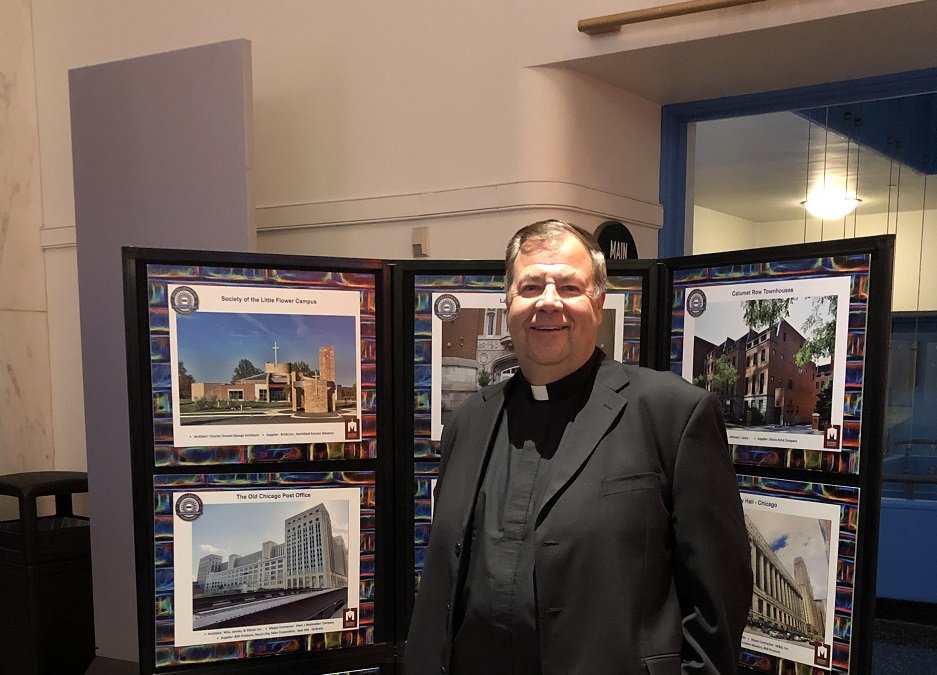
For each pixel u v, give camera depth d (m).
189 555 1.84
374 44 2.87
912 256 3.74
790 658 1.65
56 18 3.48
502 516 1.39
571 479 1.30
